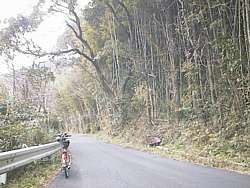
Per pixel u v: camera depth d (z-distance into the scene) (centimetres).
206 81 2197
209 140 1955
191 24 2212
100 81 4272
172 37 2578
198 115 2236
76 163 1659
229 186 962
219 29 1961
